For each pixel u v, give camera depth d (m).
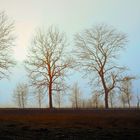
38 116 32.06
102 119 29.62
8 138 21.91
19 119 30.14
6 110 38.25
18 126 26.22
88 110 38.50
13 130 24.45
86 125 27.48
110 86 49.19
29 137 22.45
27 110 38.50
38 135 23.16
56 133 23.91
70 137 22.84
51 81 48.19
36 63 48.88
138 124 28.09
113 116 30.91
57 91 48.03
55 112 36.00
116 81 49.16
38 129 25.14
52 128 25.75
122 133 24.50
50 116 31.92
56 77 48.34
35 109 40.16
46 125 27.09
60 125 27.22
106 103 48.56
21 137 22.36
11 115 32.97
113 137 23.23
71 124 27.75
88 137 23.02
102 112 35.38
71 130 25.09
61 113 34.72
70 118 30.50
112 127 26.80
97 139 22.53
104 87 49.12
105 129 25.91
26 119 30.16
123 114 32.62
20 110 38.34
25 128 25.41
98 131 25.05
